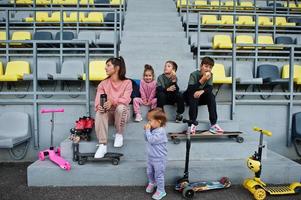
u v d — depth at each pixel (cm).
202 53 588
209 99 332
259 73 523
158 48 580
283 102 399
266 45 388
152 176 275
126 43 595
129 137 341
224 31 713
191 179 296
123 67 321
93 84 483
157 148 262
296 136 395
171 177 294
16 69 509
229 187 292
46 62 521
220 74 497
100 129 298
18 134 373
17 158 383
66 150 319
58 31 685
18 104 383
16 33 657
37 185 295
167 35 638
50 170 294
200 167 296
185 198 265
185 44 603
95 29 714
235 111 398
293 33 733
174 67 372
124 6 802
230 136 337
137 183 296
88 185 295
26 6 873
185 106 363
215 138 342
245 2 933
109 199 264
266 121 403
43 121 383
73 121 380
